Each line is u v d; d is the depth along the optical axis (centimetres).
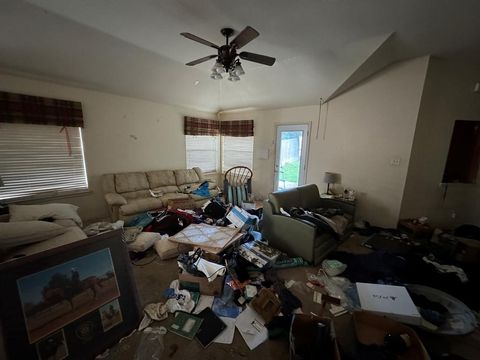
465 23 200
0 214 225
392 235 310
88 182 342
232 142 546
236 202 419
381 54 261
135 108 391
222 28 219
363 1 174
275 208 263
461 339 146
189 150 502
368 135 339
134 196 372
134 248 236
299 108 425
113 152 369
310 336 140
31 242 181
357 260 236
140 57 289
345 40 236
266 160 492
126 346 135
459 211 324
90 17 206
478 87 286
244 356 131
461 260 243
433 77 283
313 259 226
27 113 273
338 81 312
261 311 158
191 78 373
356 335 140
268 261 215
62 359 101
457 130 308
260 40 241
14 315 92
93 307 114
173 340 140
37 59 254
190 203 373
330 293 187
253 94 419
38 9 195
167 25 217
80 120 319
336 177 359
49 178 305
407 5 177
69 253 112
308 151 420
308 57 282
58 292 105
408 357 126
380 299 164
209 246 214
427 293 182
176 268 220
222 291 180
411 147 299
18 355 90
